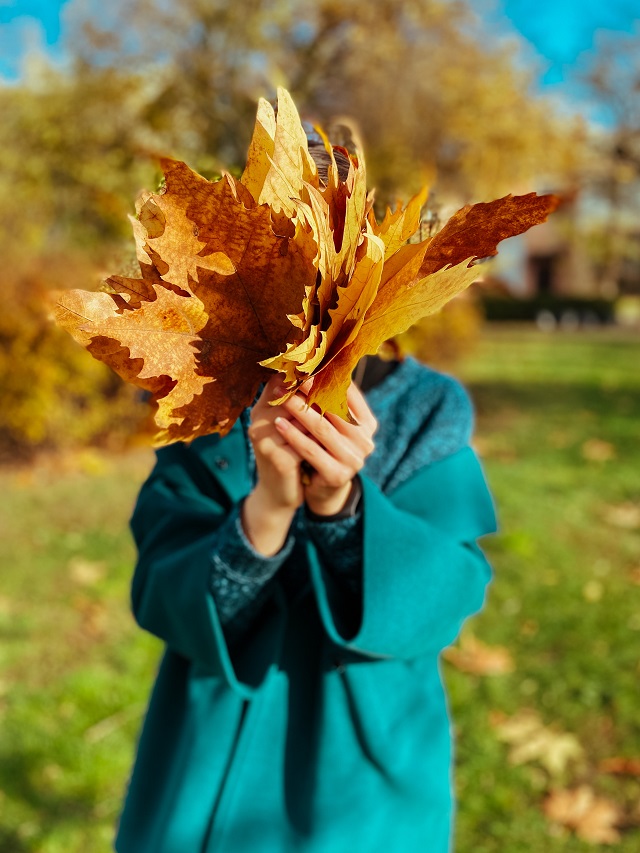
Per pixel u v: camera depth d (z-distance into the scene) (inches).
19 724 111.3
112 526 182.2
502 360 499.8
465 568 47.2
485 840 93.1
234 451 52.4
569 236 1374.3
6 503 196.4
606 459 239.3
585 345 628.4
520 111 547.2
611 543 172.6
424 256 35.2
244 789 48.1
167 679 54.4
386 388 51.7
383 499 45.4
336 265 34.2
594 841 92.7
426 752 50.3
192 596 46.5
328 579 46.7
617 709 115.0
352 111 466.3
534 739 108.3
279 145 35.1
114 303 33.8
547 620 139.0
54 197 470.3
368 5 493.0
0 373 215.3
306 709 50.3
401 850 48.7
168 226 34.1
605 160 1102.4
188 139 515.8
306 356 32.8
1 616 140.1
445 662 127.2
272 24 508.1
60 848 92.4
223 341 35.9
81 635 135.0
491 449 255.1
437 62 505.4
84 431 232.1
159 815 49.9
